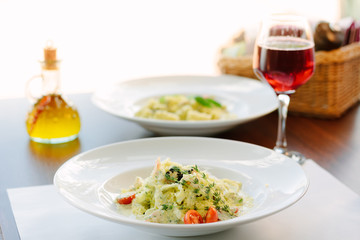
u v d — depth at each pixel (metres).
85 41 5.31
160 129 1.44
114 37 5.44
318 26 1.69
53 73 1.46
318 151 1.39
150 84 1.87
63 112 1.44
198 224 0.81
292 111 1.75
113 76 4.65
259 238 0.93
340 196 1.11
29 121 1.45
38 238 0.92
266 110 1.49
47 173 1.24
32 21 5.48
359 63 1.84
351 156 1.35
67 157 1.34
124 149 1.21
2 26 5.31
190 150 1.24
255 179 1.09
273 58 1.26
